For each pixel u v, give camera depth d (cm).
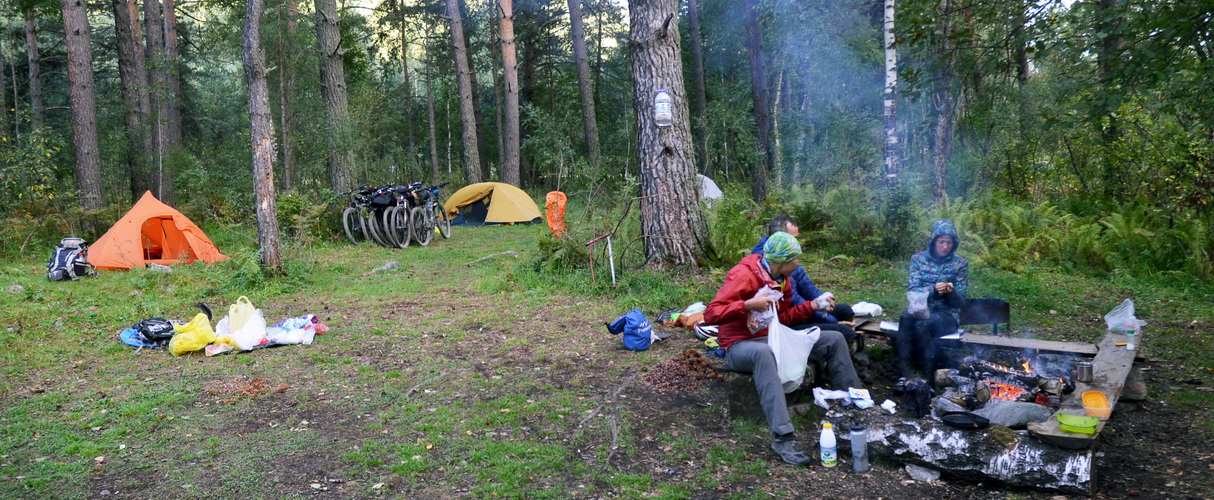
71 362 610
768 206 1299
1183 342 623
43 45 2953
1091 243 963
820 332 457
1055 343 506
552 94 3569
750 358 421
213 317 800
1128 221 1026
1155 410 471
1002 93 1295
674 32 897
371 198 1460
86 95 1467
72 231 1406
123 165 1914
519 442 427
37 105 2128
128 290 949
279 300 898
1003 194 1235
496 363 591
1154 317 721
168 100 1959
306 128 1898
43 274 1095
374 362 601
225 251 1401
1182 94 708
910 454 384
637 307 784
